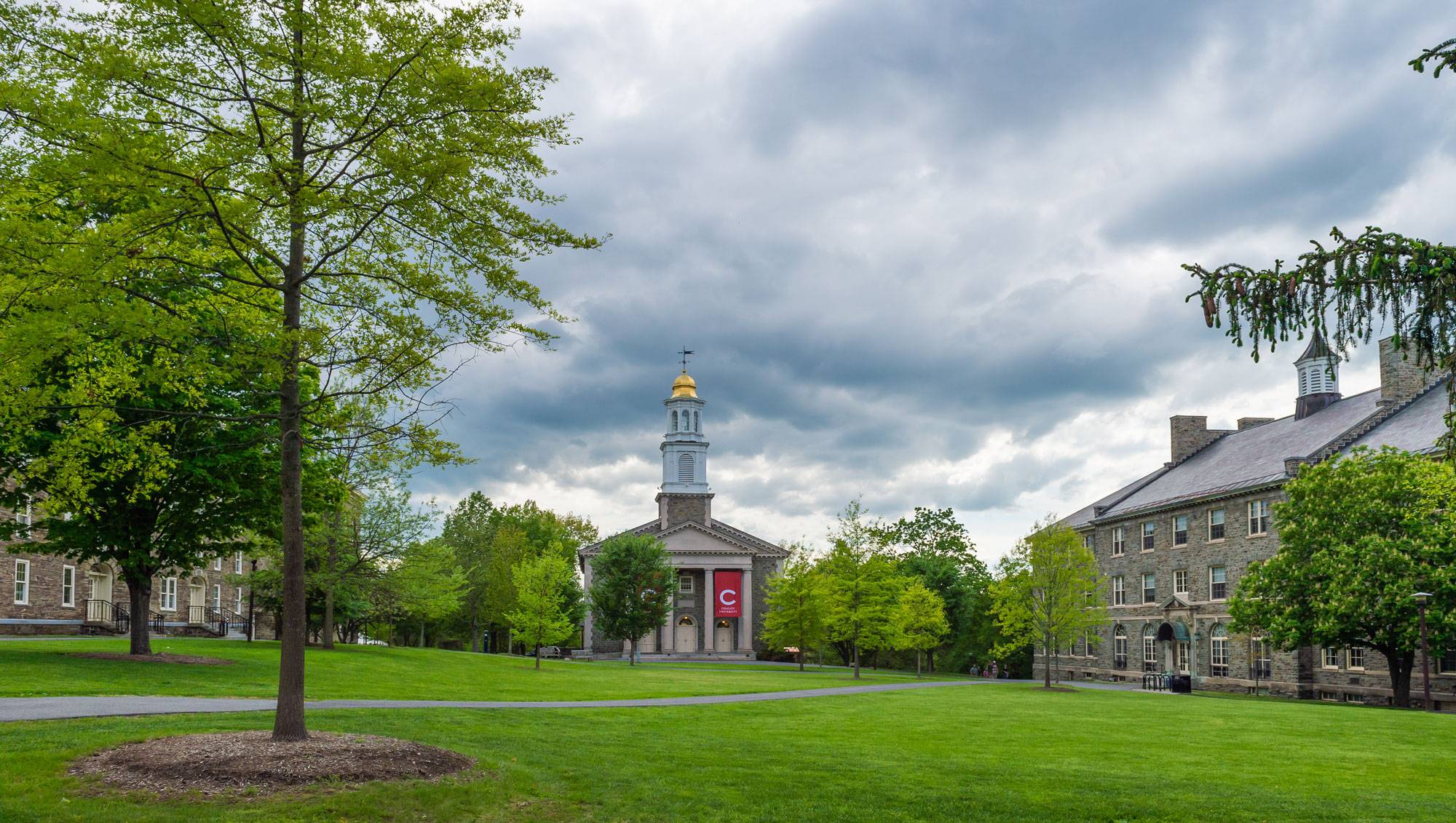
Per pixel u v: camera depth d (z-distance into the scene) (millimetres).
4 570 43000
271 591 47875
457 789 12258
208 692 24469
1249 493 50000
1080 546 45938
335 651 43656
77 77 12820
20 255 12734
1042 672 70000
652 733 20172
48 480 19688
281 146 13938
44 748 13430
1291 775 16625
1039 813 12695
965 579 82000
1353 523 37781
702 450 92500
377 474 41500
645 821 11703
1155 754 19266
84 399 17672
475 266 14414
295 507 14180
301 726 14039
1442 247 8945
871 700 32875
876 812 12445
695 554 87062
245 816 10664
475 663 48219
